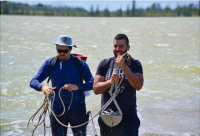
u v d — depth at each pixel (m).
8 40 26.09
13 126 8.17
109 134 5.47
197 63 15.61
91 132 7.90
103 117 5.19
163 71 14.14
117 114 5.18
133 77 5.03
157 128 8.05
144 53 19.00
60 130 6.02
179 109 9.35
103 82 5.25
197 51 19.77
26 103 9.97
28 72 13.87
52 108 5.74
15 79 12.64
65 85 5.71
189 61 16.19
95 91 5.33
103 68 5.43
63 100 5.98
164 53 18.97
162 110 9.28
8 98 10.41
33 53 18.88
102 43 24.11
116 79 5.03
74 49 20.55
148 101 10.09
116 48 5.27
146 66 15.13
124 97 5.29
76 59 6.02
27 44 23.33
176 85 11.91
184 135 7.64
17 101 10.12
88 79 5.98
